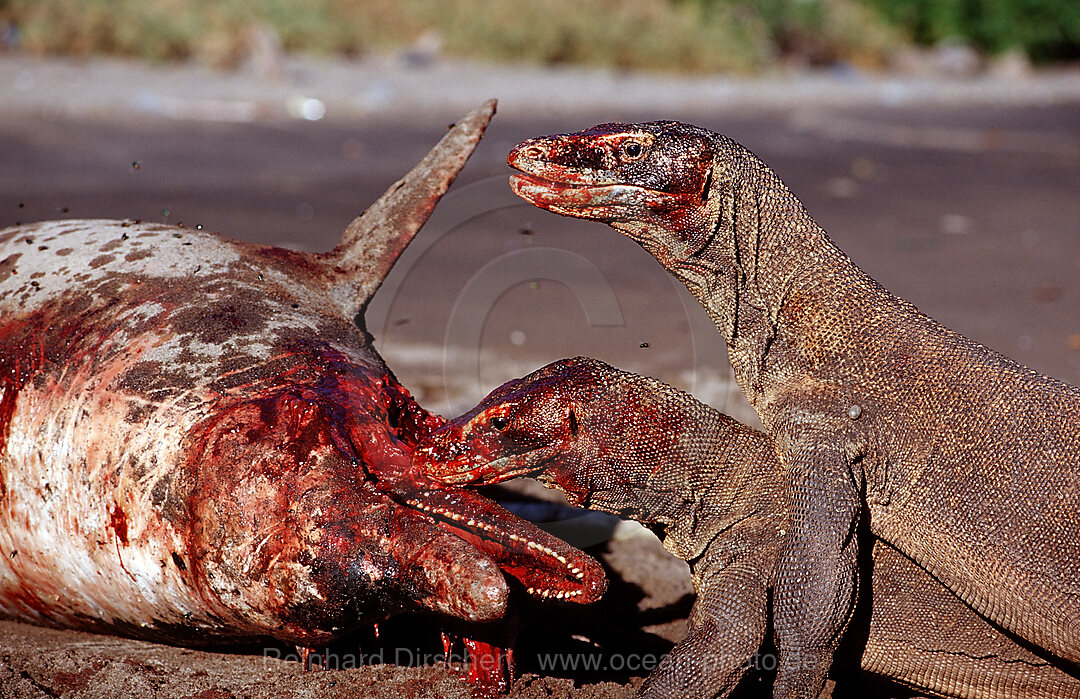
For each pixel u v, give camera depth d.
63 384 6.31
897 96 42.78
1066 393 6.14
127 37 33.44
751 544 6.30
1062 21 58.47
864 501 6.30
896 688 6.70
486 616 5.16
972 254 17.27
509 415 6.02
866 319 6.53
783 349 6.69
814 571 5.89
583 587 5.46
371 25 39.47
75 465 6.11
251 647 6.50
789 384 6.62
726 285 6.82
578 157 6.65
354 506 5.48
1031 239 18.58
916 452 6.20
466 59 39.22
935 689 6.39
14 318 6.69
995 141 31.69
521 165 6.71
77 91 28.28
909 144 30.41
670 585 7.78
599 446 6.16
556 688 6.33
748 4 49.03
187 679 6.22
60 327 6.55
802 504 6.06
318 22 37.91
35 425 6.28
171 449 5.87
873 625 6.36
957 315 13.64
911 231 18.97
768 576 6.17
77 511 6.13
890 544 6.39
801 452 6.21
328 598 5.49
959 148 30.09
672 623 7.54
